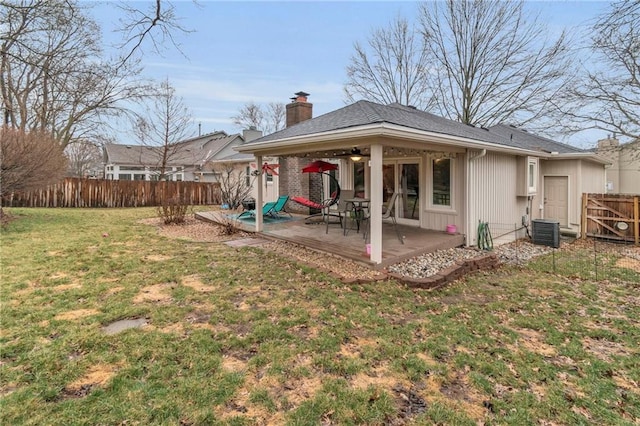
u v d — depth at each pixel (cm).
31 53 684
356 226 984
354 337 354
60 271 536
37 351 299
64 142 1698
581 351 338
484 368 301
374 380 280
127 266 575
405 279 541
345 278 540
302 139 657
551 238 934
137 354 300
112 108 1644
